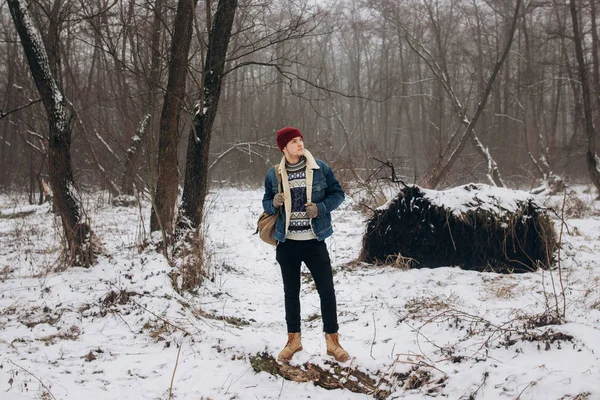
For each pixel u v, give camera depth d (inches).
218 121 1171.3
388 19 983.6
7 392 145.9
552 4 917.2
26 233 453.1
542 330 167.8
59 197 298.0
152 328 202.7
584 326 167.8
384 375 157.1
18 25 295.6
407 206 320.2
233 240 453.7
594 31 837.8
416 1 979.3
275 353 174.2
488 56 1359.5
